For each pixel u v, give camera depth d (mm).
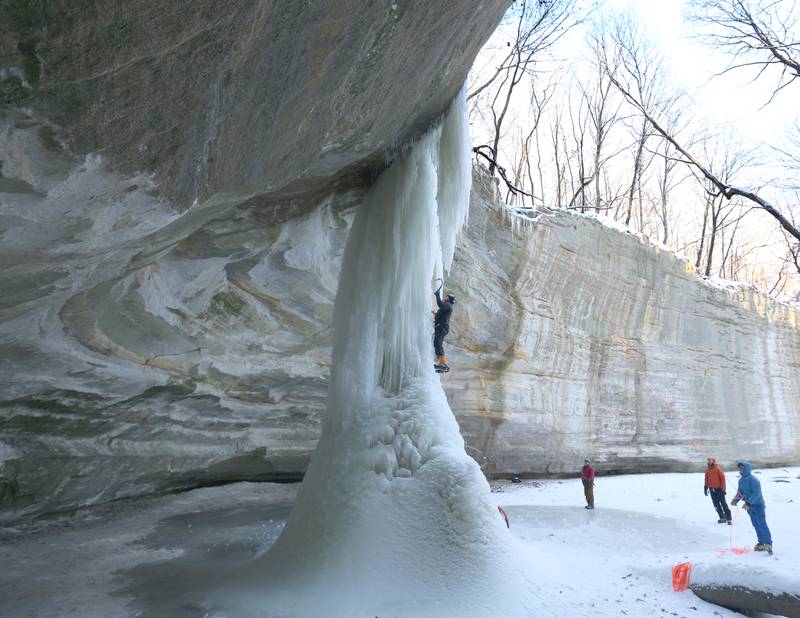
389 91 5914
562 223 18078
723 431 23469
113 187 3631
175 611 5691
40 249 4371
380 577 6035
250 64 3518
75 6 2395
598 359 19812
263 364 11391
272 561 6777
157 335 8797
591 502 12883
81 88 2764
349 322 7867
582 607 6070
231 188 4691
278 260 8719
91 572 7133
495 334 16438
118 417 9781
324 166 6660
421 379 7629
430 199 8016
